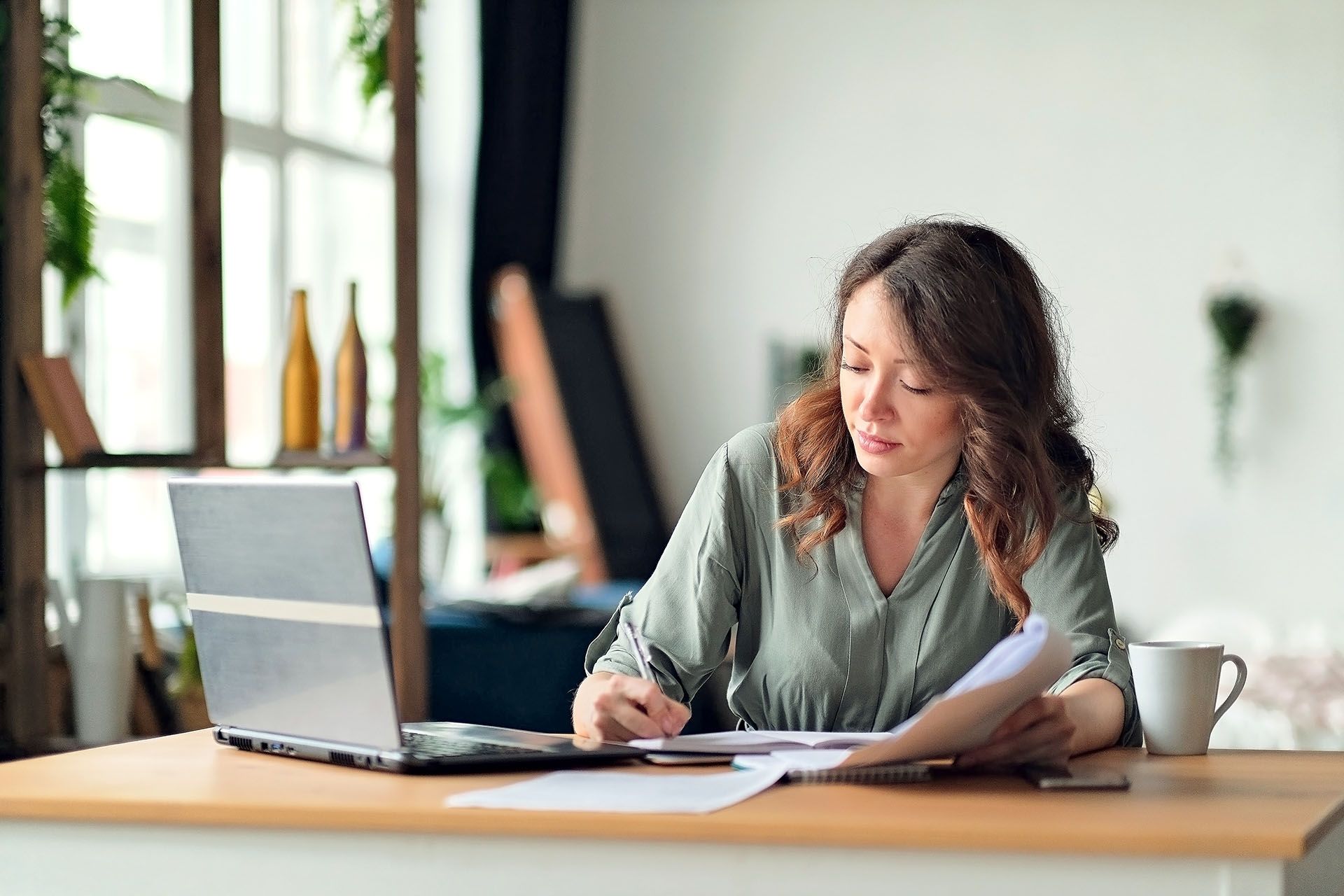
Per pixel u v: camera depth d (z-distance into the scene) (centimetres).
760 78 672
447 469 612
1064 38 628
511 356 633
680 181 683
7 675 278
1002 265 161
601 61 691
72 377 283
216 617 150
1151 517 609
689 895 116
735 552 175
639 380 686
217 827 125
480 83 621
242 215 505
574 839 118
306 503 136
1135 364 614
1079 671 163
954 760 139
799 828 114
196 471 340
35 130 279
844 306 164
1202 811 119
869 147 657
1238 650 448
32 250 279
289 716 144
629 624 174
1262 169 602
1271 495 595
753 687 176
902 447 158
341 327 567
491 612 391
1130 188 618
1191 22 611
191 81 299
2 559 292
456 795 124
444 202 651
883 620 169
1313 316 593
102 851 127
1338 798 125
